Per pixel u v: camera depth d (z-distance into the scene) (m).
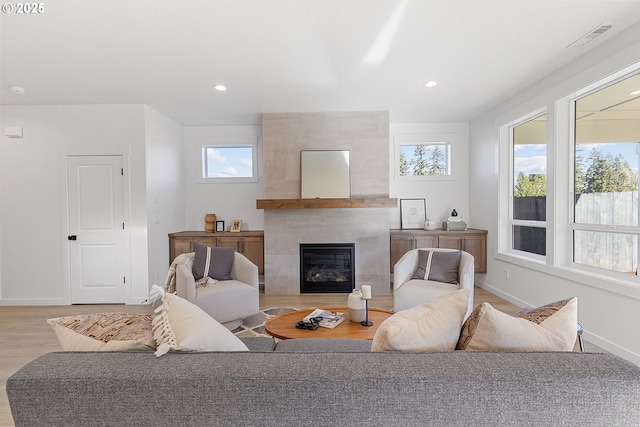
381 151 4.39
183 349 0.99
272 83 3.37
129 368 0.88
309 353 0.97
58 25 2.24
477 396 0.84
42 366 0.89
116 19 2.18
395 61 2.86
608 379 0.84
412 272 3.44
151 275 4.11
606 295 2.57
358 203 4.22
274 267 4.45
